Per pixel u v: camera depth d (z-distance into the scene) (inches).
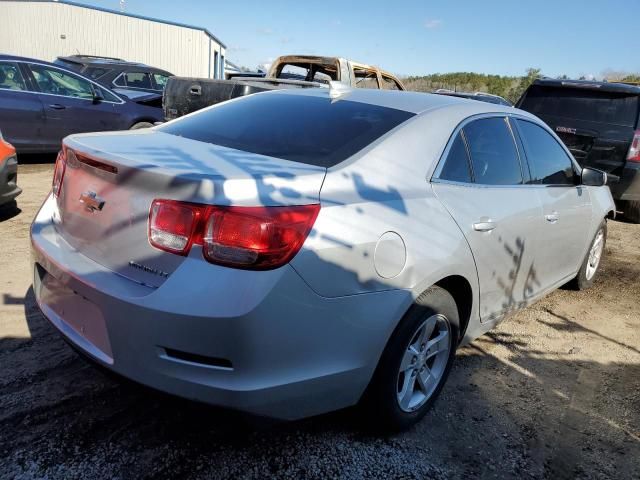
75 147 97.5
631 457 106.0
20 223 213.2
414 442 104.3
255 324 77.4
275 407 82.8
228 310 76.2
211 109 133.8
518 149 137.6
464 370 133.6
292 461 95.9
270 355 80.0
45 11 971.9
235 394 78.9
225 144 106.8
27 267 169.3
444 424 110.9
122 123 353.7
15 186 209.0
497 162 128.4
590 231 176.1
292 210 81.4
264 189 82.0
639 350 154.2
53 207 108.6
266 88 259.4
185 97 282.0
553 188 149.3
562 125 314.7
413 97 127.4
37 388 109.4
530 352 146.9
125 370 83.5
